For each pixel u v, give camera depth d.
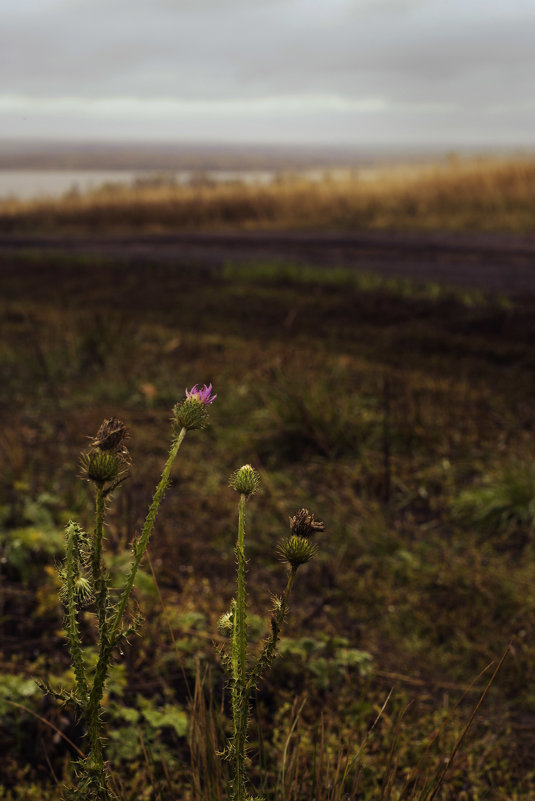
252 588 3.96
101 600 1.05
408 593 3.91
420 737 2.81
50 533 4.16
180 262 15.32
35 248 18.86
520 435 5.84
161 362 8.20
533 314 9.49
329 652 3.38
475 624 3.62
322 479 5.30
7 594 3.68
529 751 2.81
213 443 5.96
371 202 20.11
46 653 3.21
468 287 11.44
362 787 2.40
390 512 4.84
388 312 10.17
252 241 17.55
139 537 1.06
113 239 19.69
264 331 9.77
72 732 2.63
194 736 2.19
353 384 7.16
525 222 16.88
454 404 6.52
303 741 2.58
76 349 8.73
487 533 4.52
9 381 7.74
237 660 1.11
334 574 4.05
